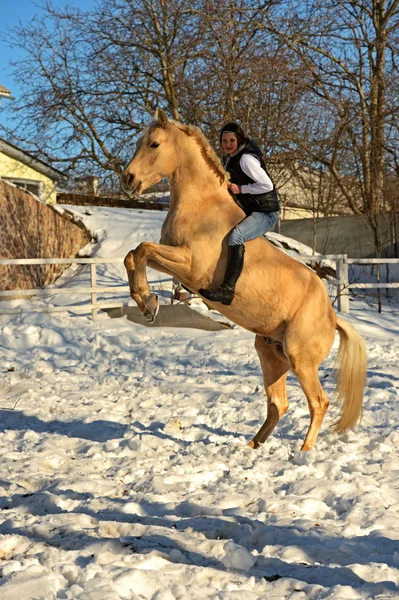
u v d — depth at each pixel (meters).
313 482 5.31
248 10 22.36
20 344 13.41
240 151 6.29
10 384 10.30
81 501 4.95
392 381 9.91
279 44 22.81
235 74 19.39
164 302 15.95
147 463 6.04
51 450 6.59
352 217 23.02
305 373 6.48
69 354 12.58
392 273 21.58
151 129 6.12
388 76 25.02
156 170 6.09
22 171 22.25
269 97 19.33
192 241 6.04
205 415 8.14
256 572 3.74
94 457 6.34
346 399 6.66
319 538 4.18
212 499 5.01
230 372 10.90
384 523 4.48
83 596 3.28
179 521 4.46
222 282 6.12
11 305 15.67
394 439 6.66
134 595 3.38
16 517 4.55
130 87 26.80
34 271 18.11
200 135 6.18
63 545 4.05
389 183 23.78
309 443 6.51
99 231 20.69
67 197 27.27
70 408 8.61
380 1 25.52
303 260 16.30
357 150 24.41
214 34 21.22
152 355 12.61
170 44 24.31
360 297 19.55
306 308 6.39
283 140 20.02
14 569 3.67
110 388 9.95
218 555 3.95
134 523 4.36
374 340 13.79
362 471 5.79
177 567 3.72
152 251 5.92
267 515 4.66
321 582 3.63
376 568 3.72
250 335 13.96
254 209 6.26
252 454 6.37
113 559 3.78
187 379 10.45
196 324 14.79
